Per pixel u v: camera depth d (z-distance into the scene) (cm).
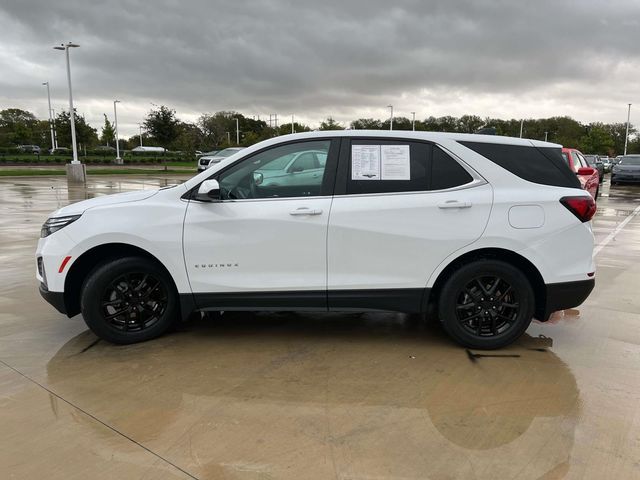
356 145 408
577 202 403
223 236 402
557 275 404
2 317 489
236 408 323
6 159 4153
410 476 257
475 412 319
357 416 313
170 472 260
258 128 9919
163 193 417
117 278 411
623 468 264
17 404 326
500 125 8462
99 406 324
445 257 399
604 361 397
